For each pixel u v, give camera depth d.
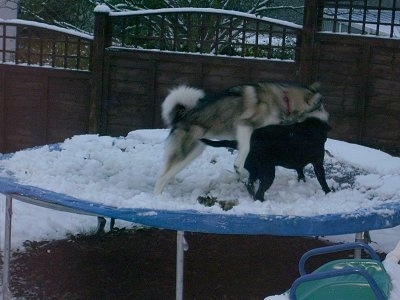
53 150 5.63
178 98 4.62
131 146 5.97
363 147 5.93
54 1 10.82
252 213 3.63
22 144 7.94
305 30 7.07
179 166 4.59
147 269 4.80
